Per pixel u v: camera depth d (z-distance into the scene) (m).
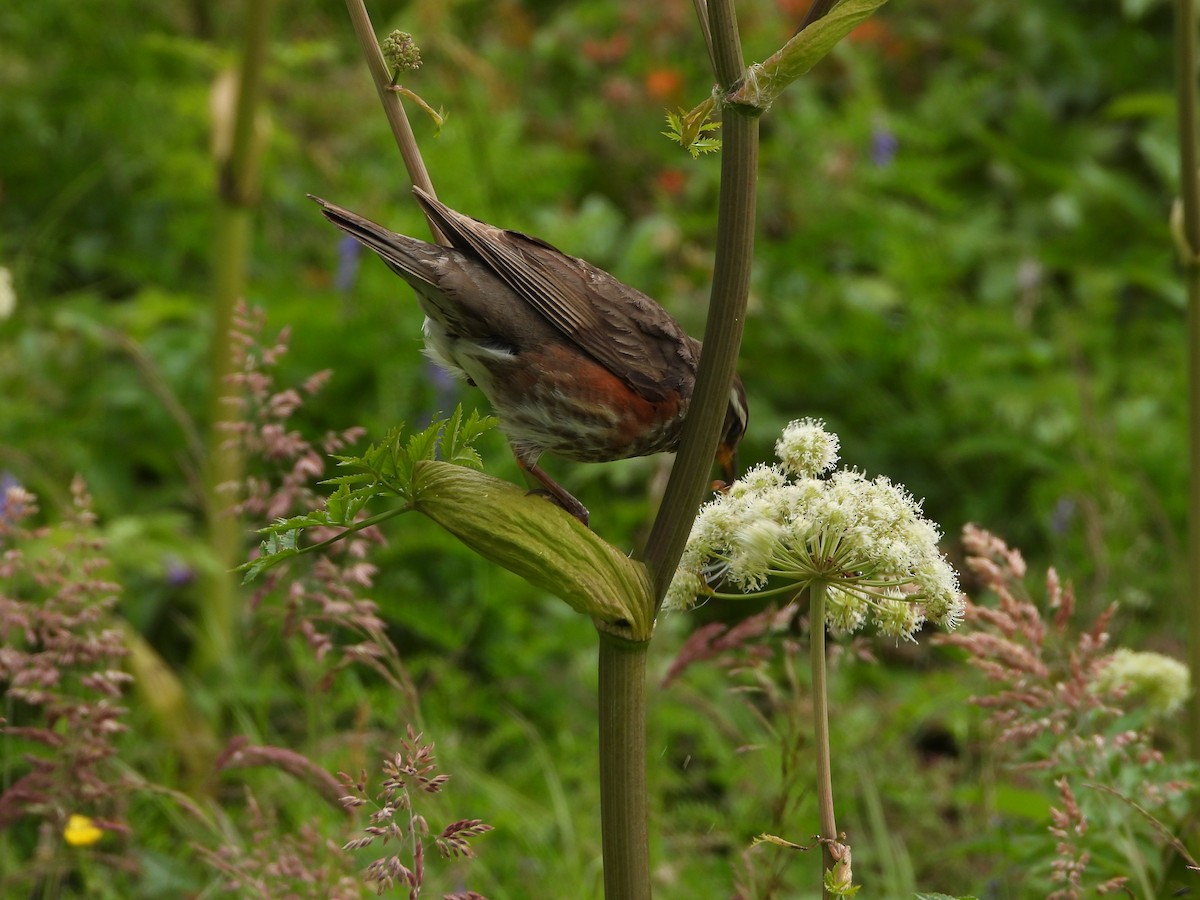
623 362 5.84
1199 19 10.48
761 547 4.37
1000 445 11.41
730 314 4.10
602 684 4.27
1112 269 13.77
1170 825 6.26
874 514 4.39
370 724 8.62
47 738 6.40
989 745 7.77
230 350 9.00
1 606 6.39
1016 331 12.59
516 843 8.04
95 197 13.27
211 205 13.02
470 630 9.82
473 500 4.23
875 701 8.92
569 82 15.56
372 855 6.61
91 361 11.41
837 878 4.29
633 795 4.25
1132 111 14.23
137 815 7.97
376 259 12.08
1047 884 6.22
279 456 7.02
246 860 6.41
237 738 6.54
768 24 15.10
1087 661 6.12
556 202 13.62
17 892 7.09
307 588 7.11
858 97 14.80
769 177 14.20
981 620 6.20
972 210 14.52
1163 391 12.27
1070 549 10.27
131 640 8.58
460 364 5.90
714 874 7.70
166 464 10.98
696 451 4.20
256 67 8.78
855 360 12.42
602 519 10.94
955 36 16.36
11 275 11.69
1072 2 16.28
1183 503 10.80
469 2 15.68
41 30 14.02
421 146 13.09
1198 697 6.48
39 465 10.23
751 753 8.27
